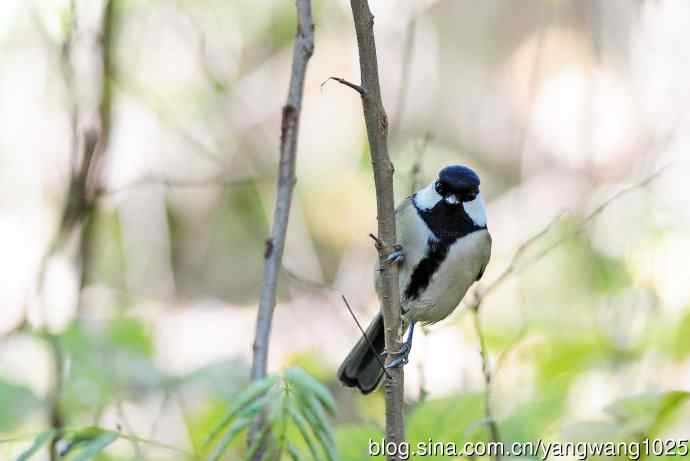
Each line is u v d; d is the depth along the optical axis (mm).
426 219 7566
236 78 12930
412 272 7602
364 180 13625
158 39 12070
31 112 11250
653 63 11312
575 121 14039
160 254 12570
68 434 4871
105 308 10594
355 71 13766
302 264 12570
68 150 10227
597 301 10734
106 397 7566
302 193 13531
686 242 10070
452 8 15359
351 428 6246
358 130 13789
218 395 7824
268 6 13031
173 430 8070
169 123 11664
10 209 11031
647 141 11406
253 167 13375
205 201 13102
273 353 12047
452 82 15086
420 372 6621
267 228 13109
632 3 12445
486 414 6031
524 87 14773
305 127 13789
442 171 7688
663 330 9258
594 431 5691
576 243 11586
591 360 8930
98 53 8062
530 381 8523
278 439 4586
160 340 8969
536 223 13320
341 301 12164
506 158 14773
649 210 10516
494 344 9258
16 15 11195
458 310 10031
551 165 14070
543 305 11039
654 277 9820
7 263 10906
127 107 11758
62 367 7332
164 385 7809
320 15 13703
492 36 15219
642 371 8992
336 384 9320
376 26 12625
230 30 12734
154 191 12320
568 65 14148
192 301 13312
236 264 13672
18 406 7672
